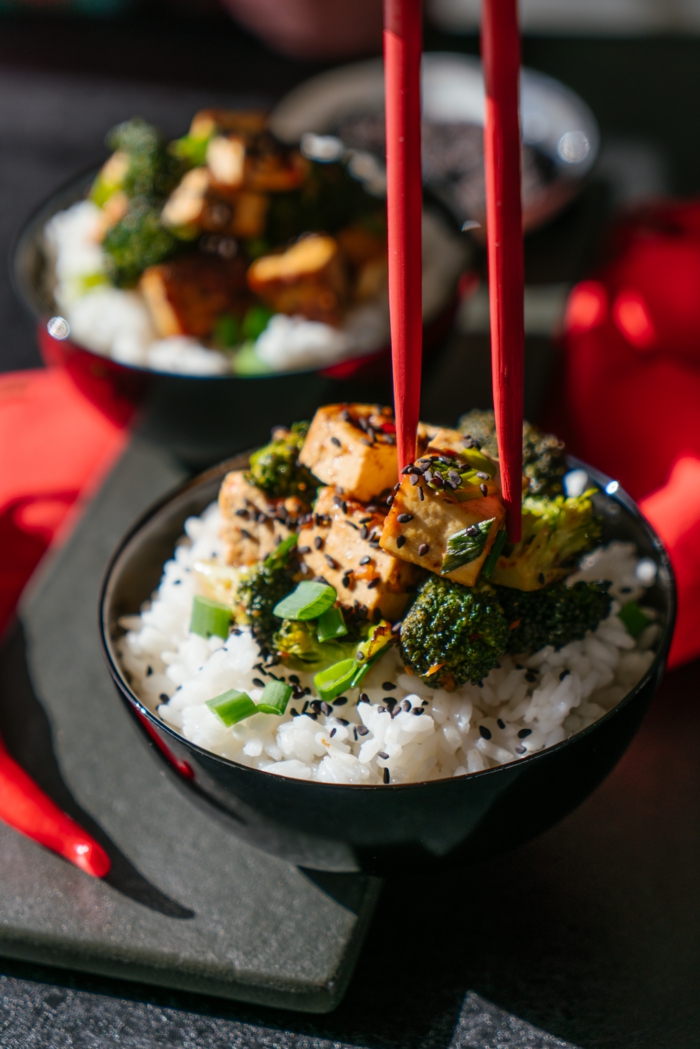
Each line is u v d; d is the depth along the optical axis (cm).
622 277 54
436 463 35
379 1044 37
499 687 38
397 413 35
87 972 40
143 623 41
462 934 39
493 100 31
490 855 38
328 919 39
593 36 101
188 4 111
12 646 48
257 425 51
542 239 70
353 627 38
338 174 58
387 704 37
